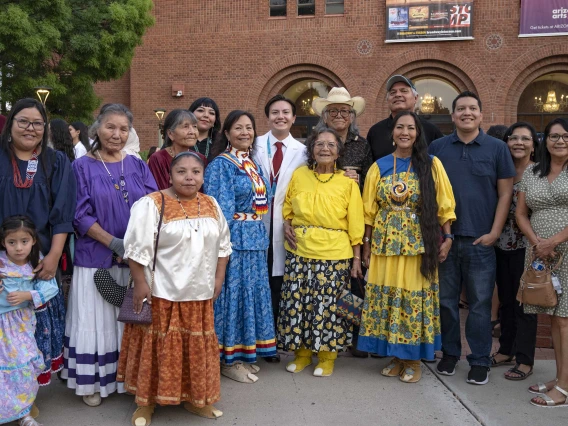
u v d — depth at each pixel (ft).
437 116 51.72
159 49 54.03
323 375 14.28
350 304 14.01
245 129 13.84
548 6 47.34
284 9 52.49
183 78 53.83
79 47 46.80
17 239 10.75
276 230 15.16
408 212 13.66
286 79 52.90
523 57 48.21
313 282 13.96
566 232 12.23
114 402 12.46
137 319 10.89
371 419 11.80
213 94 53.42
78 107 50.88
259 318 13.84
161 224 11.01
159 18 53.72
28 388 10.91
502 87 48.73
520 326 14.37
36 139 11.14
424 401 12.78
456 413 12.16
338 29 51.11
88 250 11.87
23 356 10.87
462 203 13.97
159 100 54.34
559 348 12.80
